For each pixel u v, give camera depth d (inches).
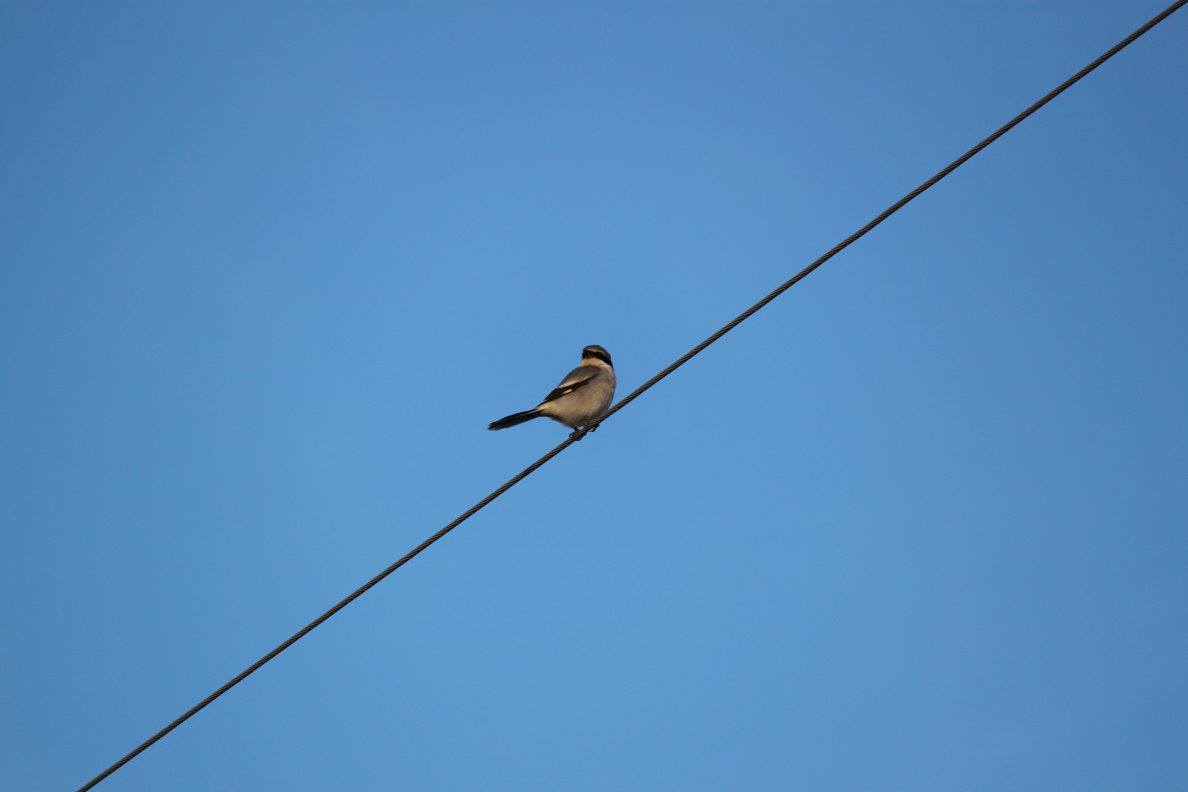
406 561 496.7
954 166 473.4
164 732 468.4
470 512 514.0
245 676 472.4
